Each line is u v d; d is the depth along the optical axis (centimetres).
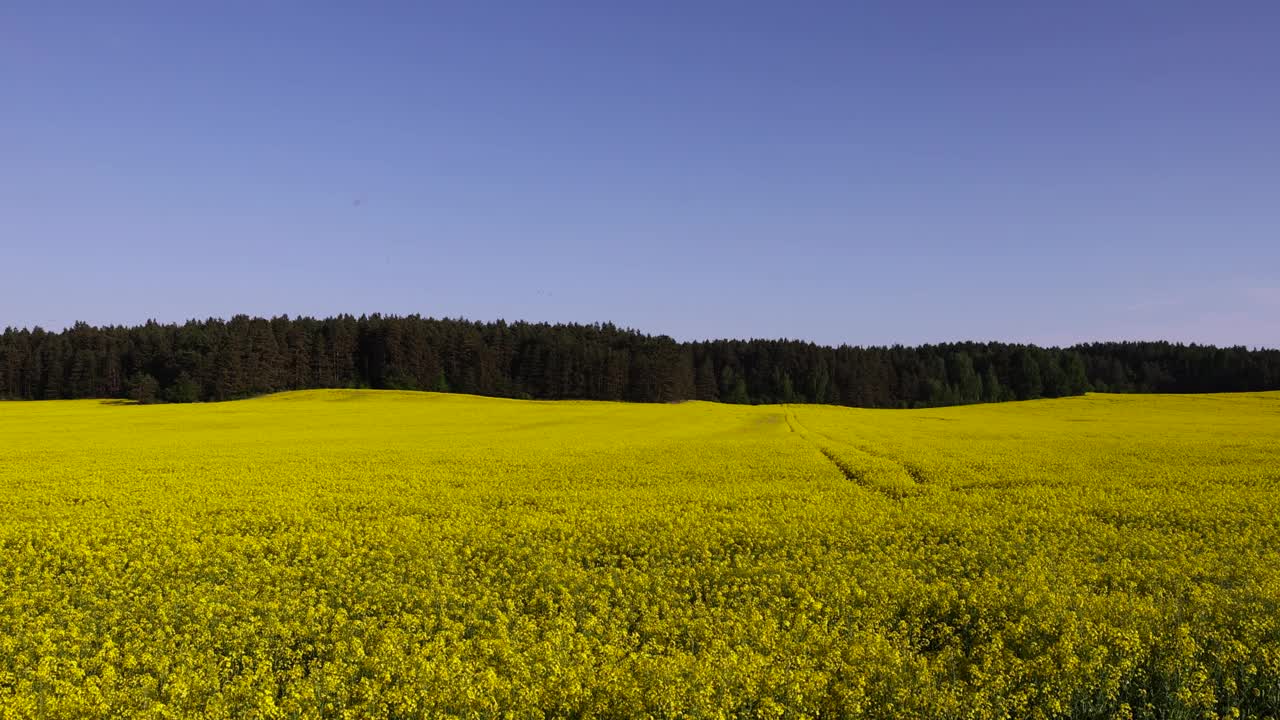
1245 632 970
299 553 1553
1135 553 1523
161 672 909
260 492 2391
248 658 974
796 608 1162
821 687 837
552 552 1527
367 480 2673
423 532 1725
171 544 1642
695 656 966
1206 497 2158
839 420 6781
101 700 805
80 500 2259
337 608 1202
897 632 1055
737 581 1305
